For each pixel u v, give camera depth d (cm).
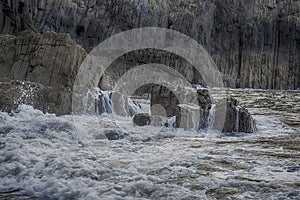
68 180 554
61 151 718
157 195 485
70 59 1413
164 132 1058
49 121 953
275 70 6138
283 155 759
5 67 1470
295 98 3309
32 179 567
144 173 595
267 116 1664
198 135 1048
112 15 5066
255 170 621
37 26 4516
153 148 814
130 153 742
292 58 6162
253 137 1049
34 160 636
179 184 533
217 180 550
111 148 799
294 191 495
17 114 1080
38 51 1462
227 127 1139
